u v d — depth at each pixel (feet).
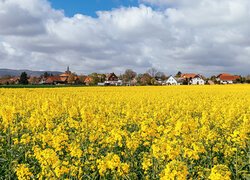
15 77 446.60
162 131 34.37
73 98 88.84
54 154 23.70
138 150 34.22
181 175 19.42
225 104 77.66
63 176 24.16
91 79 406.62
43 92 124.77
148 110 63.36
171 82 410.93
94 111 61.67
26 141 32.32
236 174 27.30
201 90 151.33
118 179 24.40
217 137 38.99
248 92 133.80
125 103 80.23
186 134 31.30
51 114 50.29
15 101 71.00
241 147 32.37
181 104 74.84
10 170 28.07
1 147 34.01
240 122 52.70
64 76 450.30
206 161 30.68
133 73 424.05
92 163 27.76
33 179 25.30
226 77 420.77
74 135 36.35
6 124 36.96
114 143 33.01
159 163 25.84
